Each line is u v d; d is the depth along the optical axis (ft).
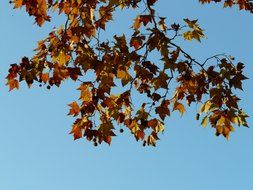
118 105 22.56
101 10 22.91
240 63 21.34
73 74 21.56
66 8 22.49
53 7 22.49
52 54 21.84
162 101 22.50
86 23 21.74
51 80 21.75
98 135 22.26
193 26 22.70
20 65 21.50
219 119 21.97
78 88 22.25
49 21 21.74
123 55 21.39
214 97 21.31
